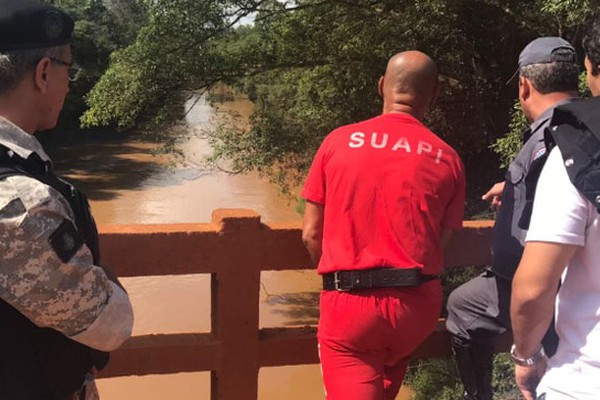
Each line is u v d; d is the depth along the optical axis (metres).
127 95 12.12
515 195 2.40
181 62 12.06
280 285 14.99
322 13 12.70
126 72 12.18
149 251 2.68
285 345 2.92
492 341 2.73
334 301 2.35
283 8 12.62
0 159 1.44
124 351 2.77
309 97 13.45
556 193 1.61
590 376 1.61
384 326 2.29
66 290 1.48
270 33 12.95
